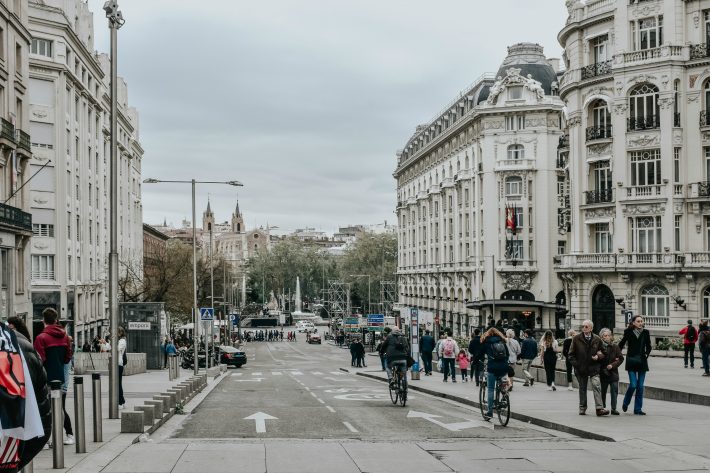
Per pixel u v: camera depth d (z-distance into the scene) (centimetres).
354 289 13975
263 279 17262
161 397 1823
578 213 5125
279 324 16500
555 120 7475
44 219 5488
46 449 1253
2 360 538
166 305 7575
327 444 1366
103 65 7381
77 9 6369
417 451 1285
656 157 4709
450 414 1958
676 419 1636
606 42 5022
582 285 5062
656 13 4688
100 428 1333
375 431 1625
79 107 6138
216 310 9875
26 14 4309
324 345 11150
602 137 4959
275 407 2189
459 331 8462
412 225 10794
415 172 10738
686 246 4597
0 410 532
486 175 7562
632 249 4812
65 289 5572
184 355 5353
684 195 4594
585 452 1270
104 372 3734
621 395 2252
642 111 4762
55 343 1284
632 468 1128
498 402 1681
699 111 4575
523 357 2731
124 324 4462
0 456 534
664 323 4647
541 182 7438
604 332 1712
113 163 1744
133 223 9344
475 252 7931
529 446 1341
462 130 8312
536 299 7394
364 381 3625
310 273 17325
